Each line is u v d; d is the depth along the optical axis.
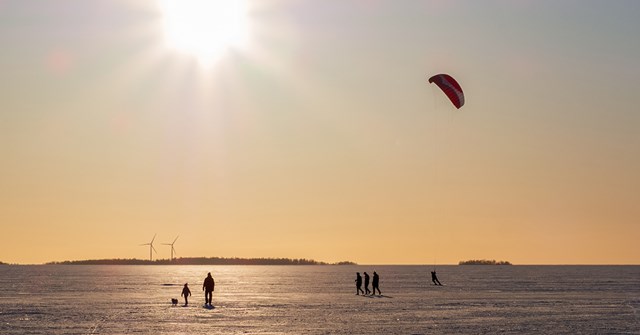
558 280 155.75
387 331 44.03
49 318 51.97
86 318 52.00
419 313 56.56
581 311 59.47
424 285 120.75
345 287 114.44
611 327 46.81
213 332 43.34
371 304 66.69
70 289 104.62
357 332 43.50
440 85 64.56
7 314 55.38
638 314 56.66
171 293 91.62
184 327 46.06
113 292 94.31
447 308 61.88
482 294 86.56
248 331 43.91
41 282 141.62
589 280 154.88
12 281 147.88
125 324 47.84
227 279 177.62
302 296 82.12
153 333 42.84
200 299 76.06
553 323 49.19
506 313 57.03
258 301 71.88
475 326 47.00
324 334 42.47
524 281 147.62
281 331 43.91
